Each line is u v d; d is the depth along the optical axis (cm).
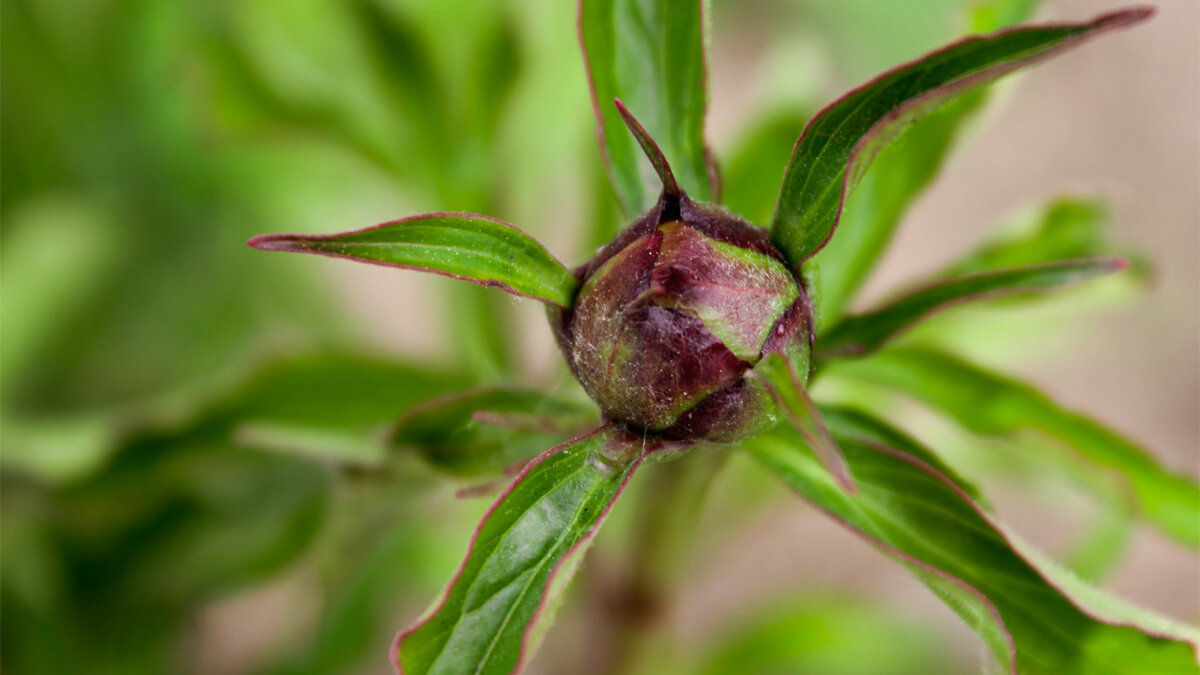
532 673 52
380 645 57
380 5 41
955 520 33
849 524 33
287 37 45
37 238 54
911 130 36
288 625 57
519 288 32
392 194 59
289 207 59
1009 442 37
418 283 71
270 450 41
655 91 34
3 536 46
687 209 32
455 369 41
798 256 32
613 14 34
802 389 30
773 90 43
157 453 41
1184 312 72
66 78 57
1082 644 33
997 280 34
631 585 40
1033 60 31
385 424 39
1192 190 75
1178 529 37
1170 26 78
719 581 68
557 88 47
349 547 44
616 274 31
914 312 34
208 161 58
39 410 57
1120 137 76
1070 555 45
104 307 58
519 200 48
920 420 45
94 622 48
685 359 31
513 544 31
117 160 58
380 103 43
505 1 42
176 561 46
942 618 53
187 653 55
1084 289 40
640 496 38
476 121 42
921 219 74
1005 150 76
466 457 35
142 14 56
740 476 45
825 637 50
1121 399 71
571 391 35
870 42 65
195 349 60
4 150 58
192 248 60
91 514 45
